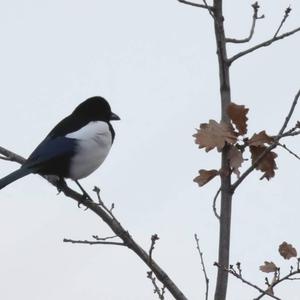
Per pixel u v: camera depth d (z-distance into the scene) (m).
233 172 7.04
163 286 7.30
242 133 7.12
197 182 7.08
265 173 7.29
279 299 6.47
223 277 6.63
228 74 7.37
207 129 7.07
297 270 6.66
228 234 6.88
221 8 7.55
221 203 7.01
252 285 6.57
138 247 7.48
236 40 7.75
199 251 6.65
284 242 6.80
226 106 7.28
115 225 8.16
